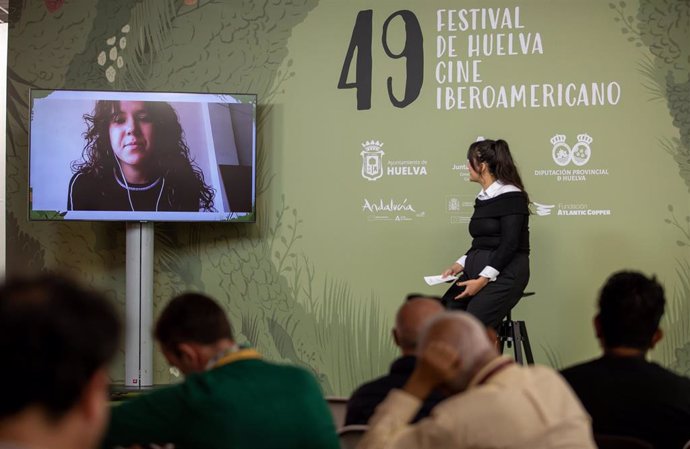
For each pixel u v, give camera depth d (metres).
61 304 0.72
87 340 0.73
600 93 5.70
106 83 5.97
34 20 6.00
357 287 5.81
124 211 5.57
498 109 5.77
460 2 5.81
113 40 5.97
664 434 1.92
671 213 5.62
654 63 5.67
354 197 5.83
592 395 1.96
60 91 5.56
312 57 5.88
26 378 0.70
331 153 5.85
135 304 5.61
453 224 5.77
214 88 5.93
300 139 5.86
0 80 7.46
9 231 5.99
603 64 5.71
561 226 5.70
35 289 0.73
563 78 5.73
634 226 5.65
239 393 1.74
